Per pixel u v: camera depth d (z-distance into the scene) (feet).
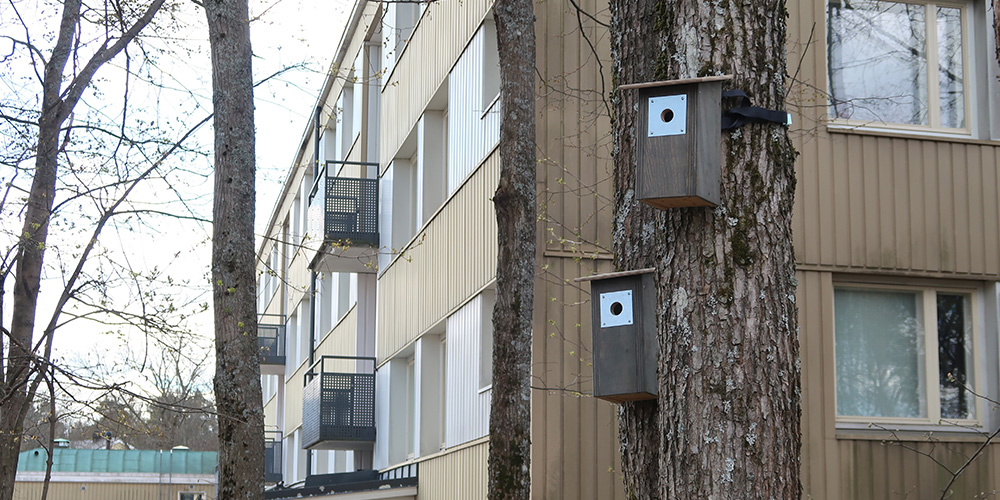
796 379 13.76
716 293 13.67
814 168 33.99
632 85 14.25
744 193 13.87
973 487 33.17
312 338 72.95
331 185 54.44
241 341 27.78
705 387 13.52
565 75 32.24
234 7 29.45
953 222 34.47
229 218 28.40
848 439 32.91
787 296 13.87
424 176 45.75
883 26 35.37
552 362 30.81
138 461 151.02
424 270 44.88
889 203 34.24
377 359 54.29
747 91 14.08
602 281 15.87
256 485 27.12
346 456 65.87
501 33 24.11
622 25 16.78
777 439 13.38
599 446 30.76
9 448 30.81
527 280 23.29
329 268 58.75
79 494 147.74
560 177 31.68
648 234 16.15
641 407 15.93
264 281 118.73
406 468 47.34
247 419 27.35
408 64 49.96
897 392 34.09
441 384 44.60
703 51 14.23
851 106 34.71
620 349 15.55
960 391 34.40
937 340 34.53
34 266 32.73
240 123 29.01
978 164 34.99
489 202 35.91
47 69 33.65
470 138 38.73
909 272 33.99
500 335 23.09
